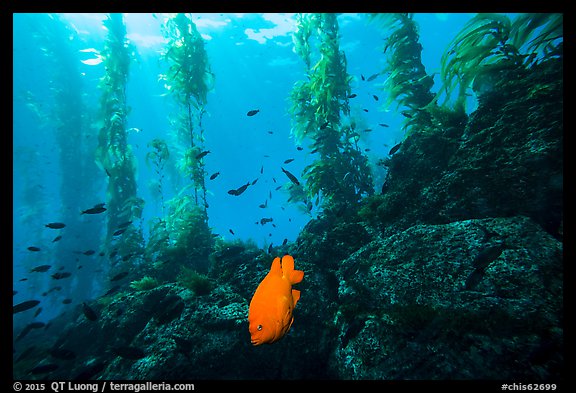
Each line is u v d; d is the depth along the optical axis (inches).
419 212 212.7
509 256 132.0
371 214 260.2
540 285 116.5
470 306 121.3
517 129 182.7
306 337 172.1
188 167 406.0
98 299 338.0
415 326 122.7
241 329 172.9
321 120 383.6
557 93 174.1
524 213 162.7
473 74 233.5
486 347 103.3
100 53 494.0
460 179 193.3
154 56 1176.8
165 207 443.2
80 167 721.0
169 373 152.9
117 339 219.6
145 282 274.7
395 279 154.5
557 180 154.6
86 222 657.0
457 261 145.4
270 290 44.8
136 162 478.3
